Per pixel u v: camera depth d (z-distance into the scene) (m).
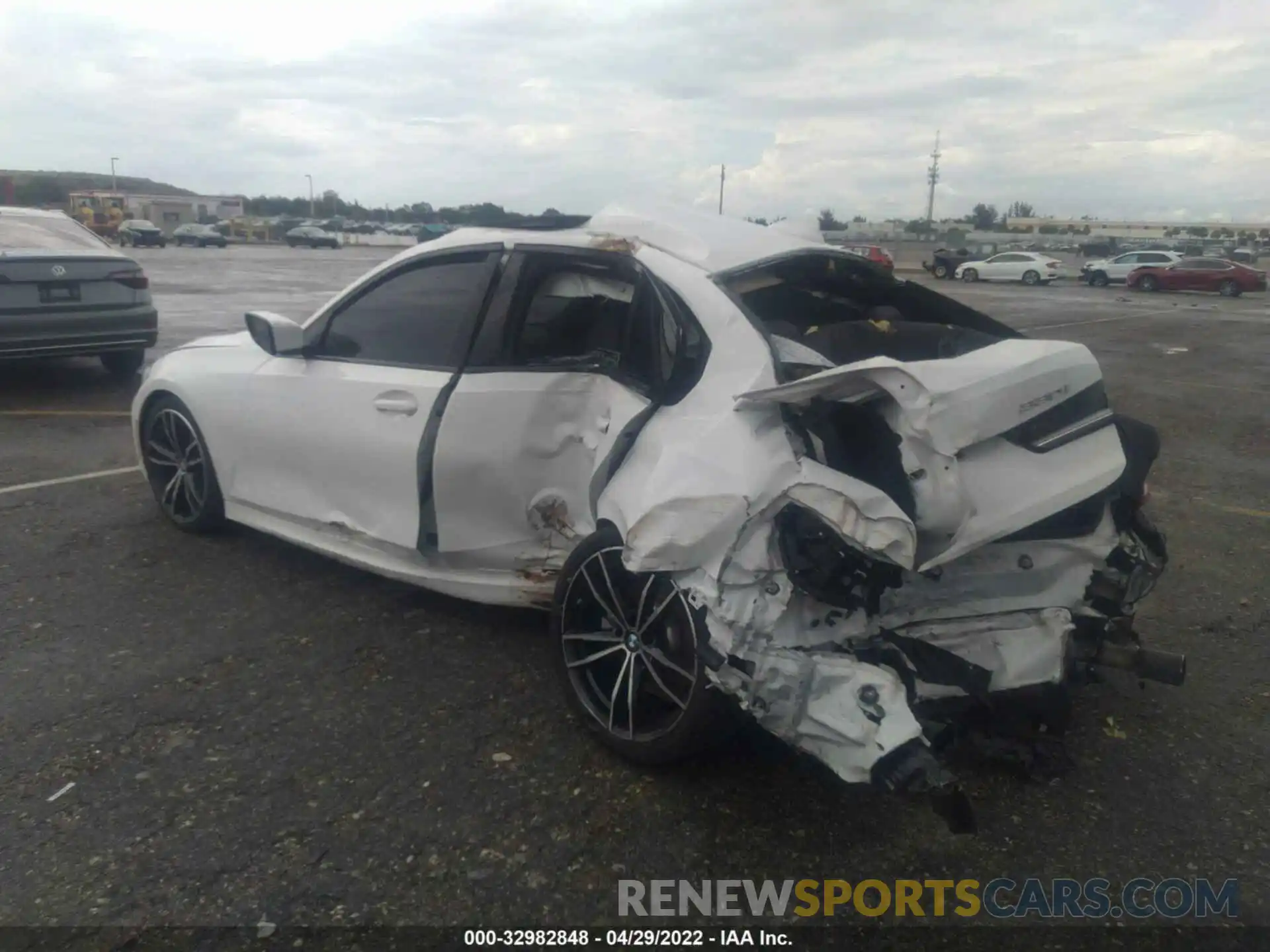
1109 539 3.31
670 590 3.05
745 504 2.81
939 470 2.77
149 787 3.11
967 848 2.96
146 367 10.33
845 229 78.69
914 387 2.76
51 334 8.39
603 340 3.67
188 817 2.97
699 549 2.86
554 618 3.44
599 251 3.69
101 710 3.53
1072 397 3.08
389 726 3.49
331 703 3.63
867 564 2.86
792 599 2.86
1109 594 3.26
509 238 3.94
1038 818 3.11
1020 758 3.26
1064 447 3.03
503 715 3.58
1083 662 3.27
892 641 3.00
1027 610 3.17
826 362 3.28
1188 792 3.26
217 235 55.16
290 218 98.12
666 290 3.45
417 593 4.61
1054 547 3.21
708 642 2.87
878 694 2.67
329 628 4.23
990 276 43.41
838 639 2.92
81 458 6.69
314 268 33.09
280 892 2.69
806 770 3.30
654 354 3.42
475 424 3.76
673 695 3.12
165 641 4.06
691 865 2.86
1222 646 4.36
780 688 2.75
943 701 3.01
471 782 3.18
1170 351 16.14
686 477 2.93
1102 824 3.09
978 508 2.80
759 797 3.15
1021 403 2.90
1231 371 13.69
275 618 4.30
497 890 2.73
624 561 3.02
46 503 5.72
